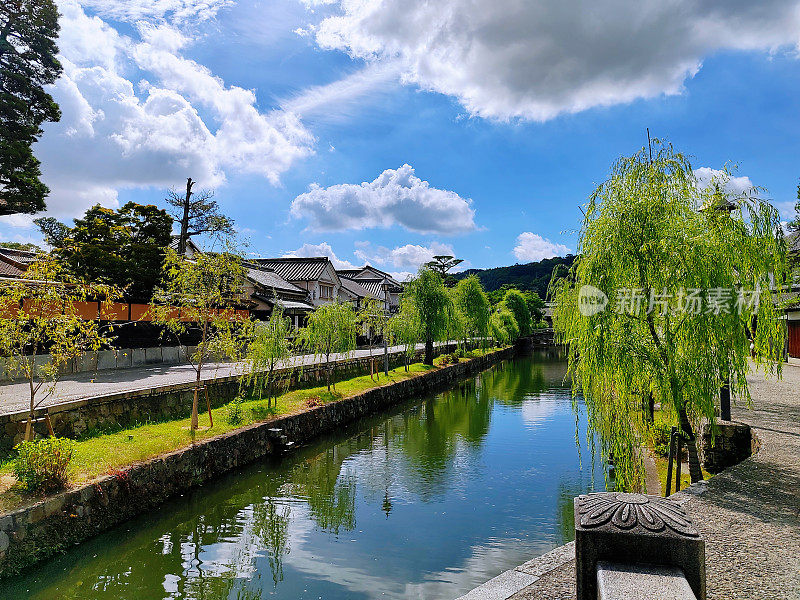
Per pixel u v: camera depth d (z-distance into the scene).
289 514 10.16
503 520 9.85
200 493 10.59
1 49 20.02
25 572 6.84
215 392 15.34
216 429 12.33
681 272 7.24
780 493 6.75
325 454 14.90
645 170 7.93
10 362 9.21
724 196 7.89
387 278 64.06
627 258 7.51
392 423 19.42
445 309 33.06
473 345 47.22
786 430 10.01
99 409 11.37
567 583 4.64
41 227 27.94
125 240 24.80
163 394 13.37
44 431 9.80
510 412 21.45
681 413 7.93
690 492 6.84
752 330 7.88
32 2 20.42
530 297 77.62
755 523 5.81
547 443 16.06
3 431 9.07
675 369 7.46
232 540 8.88
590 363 7.67
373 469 13.34
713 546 5.25
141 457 9.68
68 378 16.09
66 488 7.89
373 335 41.34
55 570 7.21
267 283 35.06
